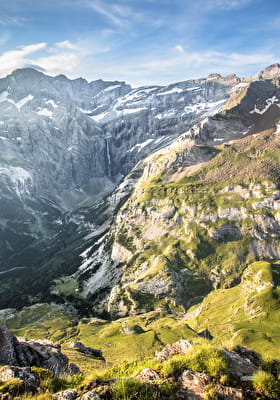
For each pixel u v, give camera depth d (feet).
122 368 72.23
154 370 61.77
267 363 63.93
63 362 101.71
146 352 568.00
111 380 59.00
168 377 58.85
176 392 53.78
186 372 58.80
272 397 53.36
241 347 69.26
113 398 51.52
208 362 60.80
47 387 62.34
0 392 56.59
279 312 571.69
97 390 52.85
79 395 53.93
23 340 110.32
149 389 53.16
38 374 70.13
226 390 53.57
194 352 65.46
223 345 70.28
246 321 575.38
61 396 53.62
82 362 329.93
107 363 355.56
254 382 56.08
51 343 112.37
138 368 68.28
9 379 63.31
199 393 53.16
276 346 447.42
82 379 67.72
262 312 587.27
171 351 73.61
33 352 99.25
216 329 600.80
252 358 65.72
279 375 58.85
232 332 551.59
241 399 51.62
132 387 52.49
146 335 654.12
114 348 620.49
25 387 59.26
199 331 615.98
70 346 401.29
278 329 528.22
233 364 61.36
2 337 97.19
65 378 67.82
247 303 627.46
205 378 56.95
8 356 93.76
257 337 490.49
